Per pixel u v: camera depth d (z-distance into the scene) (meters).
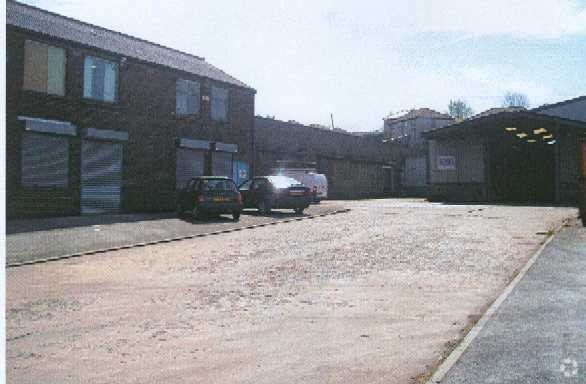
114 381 4.00
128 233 13.42
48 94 17.12
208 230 14.47
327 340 4.99
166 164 21.47
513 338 4.77
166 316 5.93
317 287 7.37
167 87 21.53
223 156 24.39
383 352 4.61
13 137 16.11
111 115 19.20
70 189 17.81
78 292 7.20
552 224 14.88
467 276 7.93
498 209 21.98
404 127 53.38
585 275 7.66
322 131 37.31
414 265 8.95
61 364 4.38
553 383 3.71
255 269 8.81
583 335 4.83
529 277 7.57
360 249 10.84
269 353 4.64
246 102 25.88
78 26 21.12
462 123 30.41
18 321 5.73
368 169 42.31
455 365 4.10
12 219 15.91
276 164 32.75
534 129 29.67
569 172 27.81
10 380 4.02
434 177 33.25
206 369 4.25
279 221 16.97
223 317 5.87
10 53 16.11
